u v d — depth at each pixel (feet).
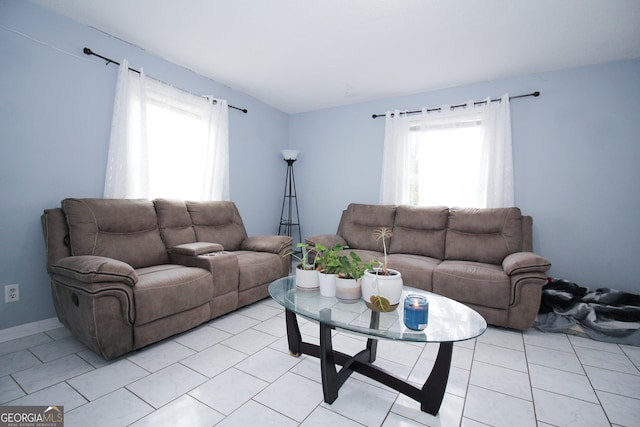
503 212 9.23
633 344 6.66
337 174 13.60
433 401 4.31
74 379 5.05
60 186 7.26
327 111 13.88
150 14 7.16
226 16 7.22
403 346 6.59
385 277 4.89
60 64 7.18
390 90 11.62
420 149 11.34
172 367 5.50
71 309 5.79
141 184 8.52
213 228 9.87
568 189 9.34
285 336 6.95
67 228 6.66
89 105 7.72
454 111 10.81
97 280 5.13
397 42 8.23
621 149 8.73
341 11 6.95
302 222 14.57
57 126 7.18
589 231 9.11
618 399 4.80
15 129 6.56
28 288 6.81
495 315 7.37
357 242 11.25
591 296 7.93
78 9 7.00
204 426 4.05
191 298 6.70
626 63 8.72
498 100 10.12
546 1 6.41
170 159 9.47
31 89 6.75
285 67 9.86
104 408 4.35
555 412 4.48
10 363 5.52
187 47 8.67
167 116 9.37
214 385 4.98
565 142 9.37
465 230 9.68
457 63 9.32
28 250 6.81
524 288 7.06
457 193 10.82
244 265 8.43
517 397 4.82
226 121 11.04
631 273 8.66
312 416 4.29
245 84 11.35
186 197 9.96
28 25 6.68
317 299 5.47
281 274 9.73
